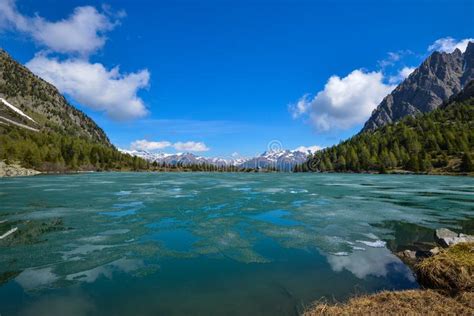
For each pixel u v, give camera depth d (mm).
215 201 36281
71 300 11125
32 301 11078
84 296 11430
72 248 17359
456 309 8750
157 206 32125
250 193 45875
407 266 14328
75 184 62125
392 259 15461
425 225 23281
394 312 8695
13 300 11164
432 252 15180
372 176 113375
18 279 13062
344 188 55625
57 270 14086
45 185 58906
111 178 89875
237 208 31156
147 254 16391
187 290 11922
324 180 83500
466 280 10305
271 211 29391
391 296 10008
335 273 13586
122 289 12047
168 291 11844
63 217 25891
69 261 15266
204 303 10812
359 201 36812
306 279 12914
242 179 88062
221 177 102438
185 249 17250
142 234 20500
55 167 147875
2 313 10211
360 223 24078
